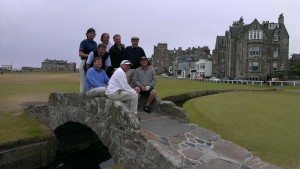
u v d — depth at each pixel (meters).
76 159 13.12
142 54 10.93
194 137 8.41
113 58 10.62
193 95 25.31
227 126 11.66
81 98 9.97
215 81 55.66
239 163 7.22
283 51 62.47
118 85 8.83
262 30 60.25
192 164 6.89
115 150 8.45
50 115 12.09
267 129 11.21
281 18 64.06
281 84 44.78
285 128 11.38
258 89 35.38
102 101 8.96
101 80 9.62
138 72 10.36
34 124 12.23
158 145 7.26
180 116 9.65
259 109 16.20
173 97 22.03
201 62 90.25
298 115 14.20
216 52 78.69
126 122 8.05
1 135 10.66
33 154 10.79
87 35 10.73
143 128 8.62
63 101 11.11
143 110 10.63
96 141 14.49
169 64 127.38
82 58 10.56
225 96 24.53
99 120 9.09
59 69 120.50
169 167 6.75
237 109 16.12
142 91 10.27
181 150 7.46
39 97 17.78
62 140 12.98
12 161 10.14
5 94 19.42
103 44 9.81
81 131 13.74
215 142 8.34
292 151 8.60
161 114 10.25
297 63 63.72
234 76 67.06
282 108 16.67
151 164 7.26
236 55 66.31
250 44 60.53
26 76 50.66
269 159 7.93
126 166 7.97
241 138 9.93
